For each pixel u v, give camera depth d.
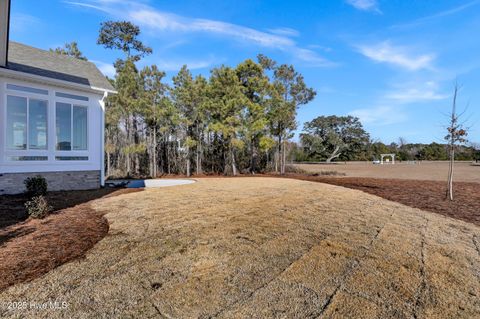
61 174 8.73
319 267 3.29
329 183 12.43
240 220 5.16
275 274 3.08
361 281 2.98
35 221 4.87
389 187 11.15
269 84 18.80
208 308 2.41
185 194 8.24
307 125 52.94
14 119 7.77
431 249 4.00
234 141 17.06
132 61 19.70
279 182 12.26
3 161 7.54
